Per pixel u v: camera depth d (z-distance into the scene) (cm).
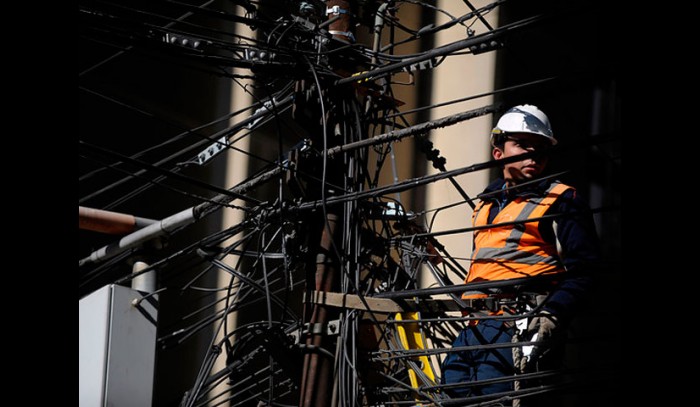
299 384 853
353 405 779
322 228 859
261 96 1441
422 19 1502
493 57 1482
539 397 705
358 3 933
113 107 1363
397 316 855
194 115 1427
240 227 917
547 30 1477
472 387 753
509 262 761
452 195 1444
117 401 872
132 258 998
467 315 791
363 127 901
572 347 1321
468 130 1465
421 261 871
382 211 896
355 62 899
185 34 813
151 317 921
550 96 728
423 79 1498
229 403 1356
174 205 1406
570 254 730
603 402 1234
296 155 872
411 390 757
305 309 849
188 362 1379
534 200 766
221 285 1404
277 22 846
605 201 1358
